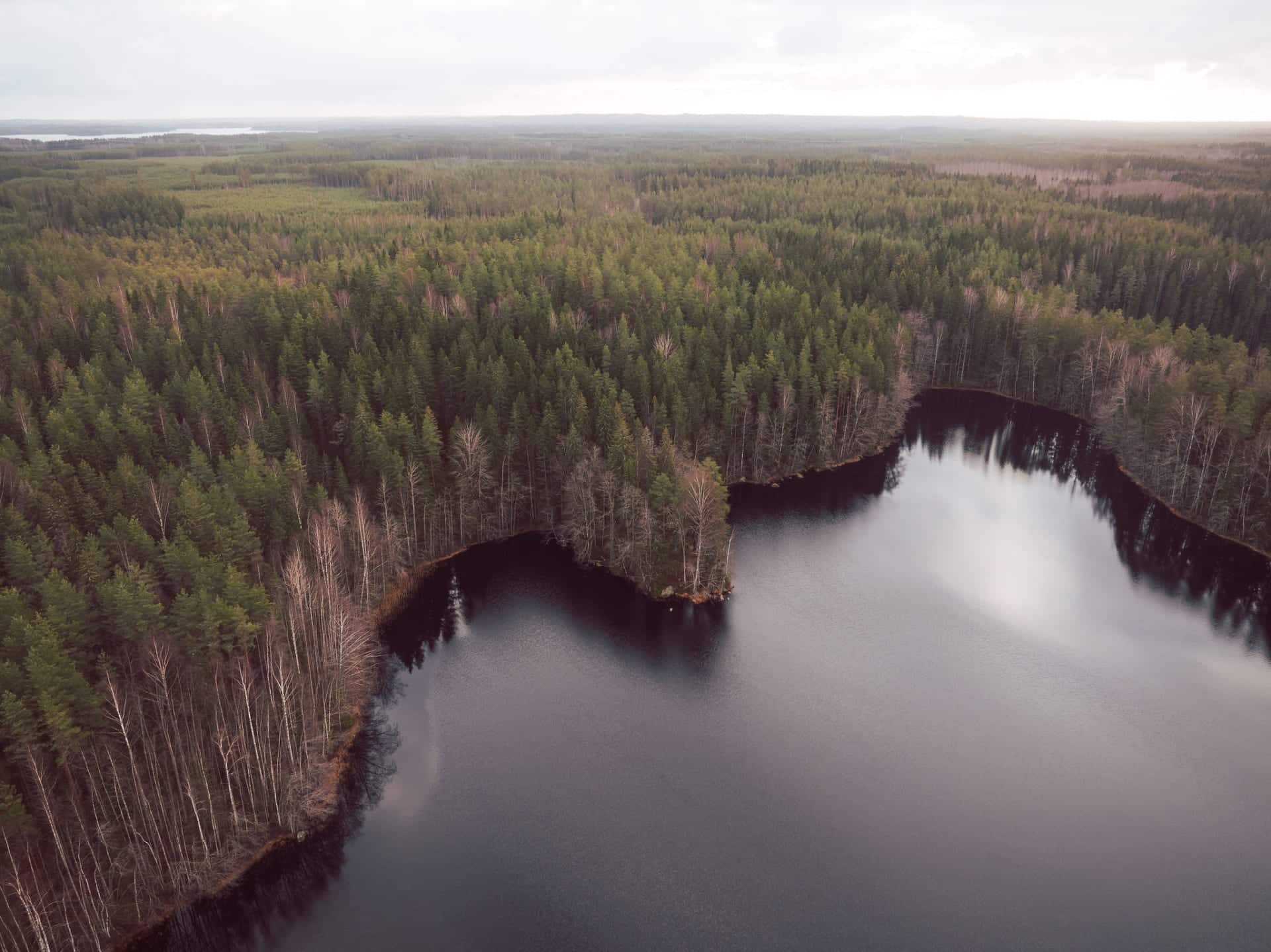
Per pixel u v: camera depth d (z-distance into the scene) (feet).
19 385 339.36
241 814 190.19
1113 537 343.67
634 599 295.28
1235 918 174.09
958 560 325.62
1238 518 326.44
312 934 171.32
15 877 153.17
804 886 181.78
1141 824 198.49
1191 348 416.05
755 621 284.82
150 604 196.65
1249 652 266.77
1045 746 224.94
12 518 228.02
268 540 258.37
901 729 231.91
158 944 167.63
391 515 297.53
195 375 321.32
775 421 386.73
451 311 435.12
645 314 433.07
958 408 482.69
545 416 328.70
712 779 213.66
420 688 249.75
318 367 357.41
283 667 210.18
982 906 176.65
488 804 204.74
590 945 168.96
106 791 177.99
